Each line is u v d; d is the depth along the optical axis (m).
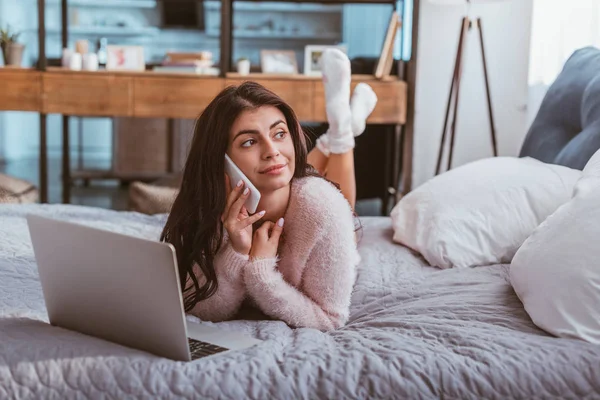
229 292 1.50
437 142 4.07
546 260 1.49
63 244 1.25
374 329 1.47
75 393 1.18
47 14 7.56
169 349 1.22
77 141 8.02
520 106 3.95
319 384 1.20
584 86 2.37
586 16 3.12
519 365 1.23
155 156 6.16
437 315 1.55
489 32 3.93
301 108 3.70
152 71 3.78
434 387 1.20
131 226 2.27
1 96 3.72
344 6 7.46
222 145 1.44
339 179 2.23
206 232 1.47
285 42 7.59
